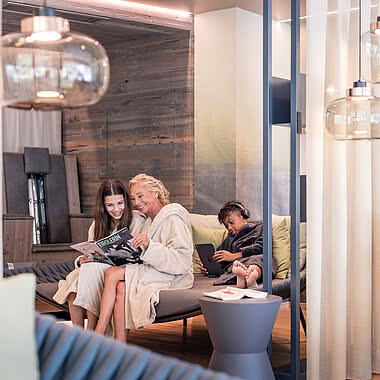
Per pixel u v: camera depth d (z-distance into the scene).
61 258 8.63
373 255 5.12
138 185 5.68
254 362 4.26
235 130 7.69
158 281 5.21
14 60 2.17
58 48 2.18
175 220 5.46
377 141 5.10
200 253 6.29
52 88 2.18
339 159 4.82
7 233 8.10
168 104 8.28
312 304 4.68
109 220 5.53
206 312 4.30
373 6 5.04
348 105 4.17
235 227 6.24
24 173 8.98
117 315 5.07
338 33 4.82
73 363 2.21
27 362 2.11
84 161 9.31
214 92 7.87
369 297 5.02
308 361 4.69
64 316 6.11
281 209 8.16
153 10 7.70
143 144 8.54
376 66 4.08
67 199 9.21
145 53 8.49
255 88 7.94
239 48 7.75
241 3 7.57
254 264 5.55
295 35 4.62
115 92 8.84
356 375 4.98
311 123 4.68
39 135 9.40
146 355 2.19
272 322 4.32
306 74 4.69
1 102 2.21
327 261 4.80
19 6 6.87
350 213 5.02
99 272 5.18
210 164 7.87
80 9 7.13
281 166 8.15
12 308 2.10
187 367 2.11
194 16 8.07
